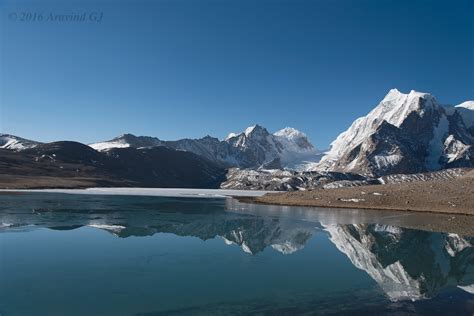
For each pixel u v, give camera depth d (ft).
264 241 178.81
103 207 314.76
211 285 110.93
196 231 202.80
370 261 143.54
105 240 170.09
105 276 117.19
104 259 137.39
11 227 196.65
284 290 107.86
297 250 160.76
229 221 246.06
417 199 335.47
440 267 136.15
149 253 148.25
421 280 119.65
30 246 155.12
